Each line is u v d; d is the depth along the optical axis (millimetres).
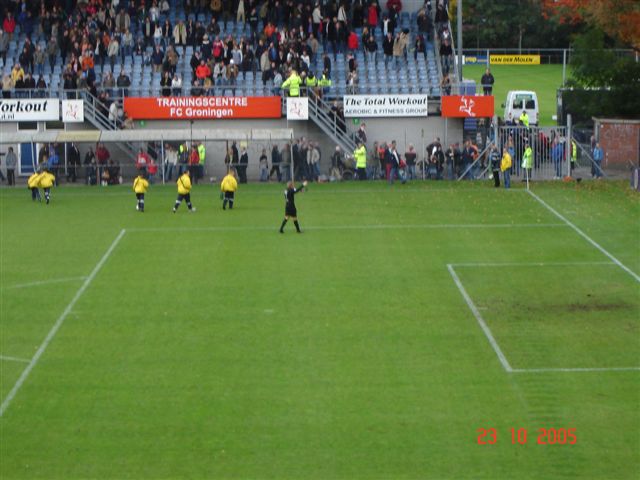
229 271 65750
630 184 92188
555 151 97062
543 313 57312
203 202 86938
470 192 90062
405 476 39125
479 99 98438
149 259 68750
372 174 99562
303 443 41875
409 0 115062
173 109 99312
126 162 101062
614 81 117562
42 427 43469
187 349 52281
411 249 70812
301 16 108812
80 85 100188
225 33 110312
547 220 79000
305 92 100250
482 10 186625
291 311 57969
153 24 107812
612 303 58969
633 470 39531
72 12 110438
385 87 103250
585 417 44031
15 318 57062
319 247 71375
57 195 91188
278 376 48656
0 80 104062
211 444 41812
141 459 40625
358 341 53219
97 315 57562
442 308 58312
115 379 48469
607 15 108750
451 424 43469
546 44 186875
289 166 97188
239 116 99688
